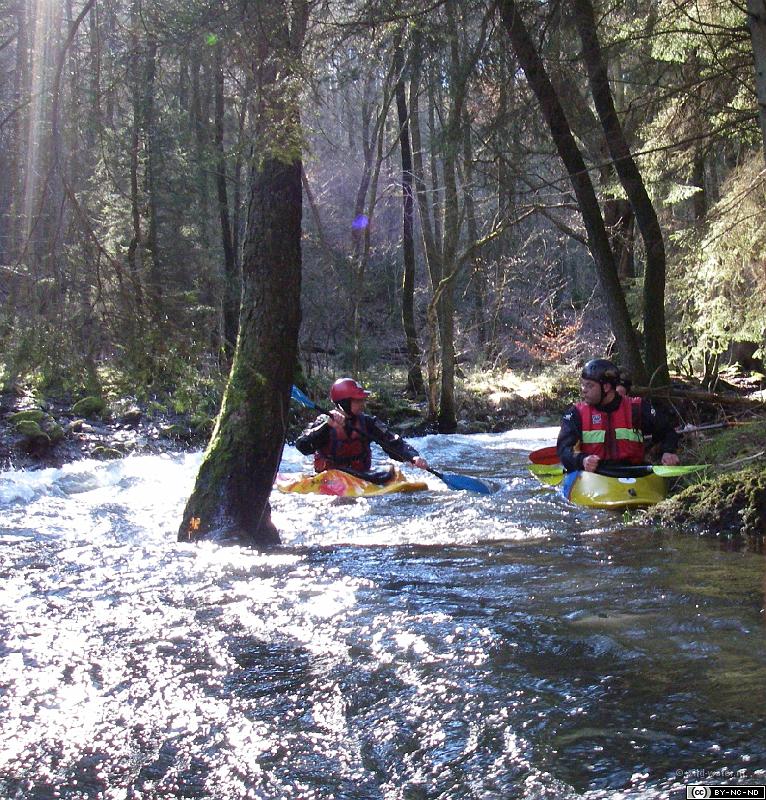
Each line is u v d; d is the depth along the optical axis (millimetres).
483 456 11133
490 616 3658
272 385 5320
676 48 7883
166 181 13344
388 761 2438
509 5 6500
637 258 14469
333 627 3547
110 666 3139
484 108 7422
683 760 2354
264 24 4668
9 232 7598
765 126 4648
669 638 3305
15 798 2277
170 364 4922
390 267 24906
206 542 5207
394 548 5133
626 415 6645
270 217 5262
